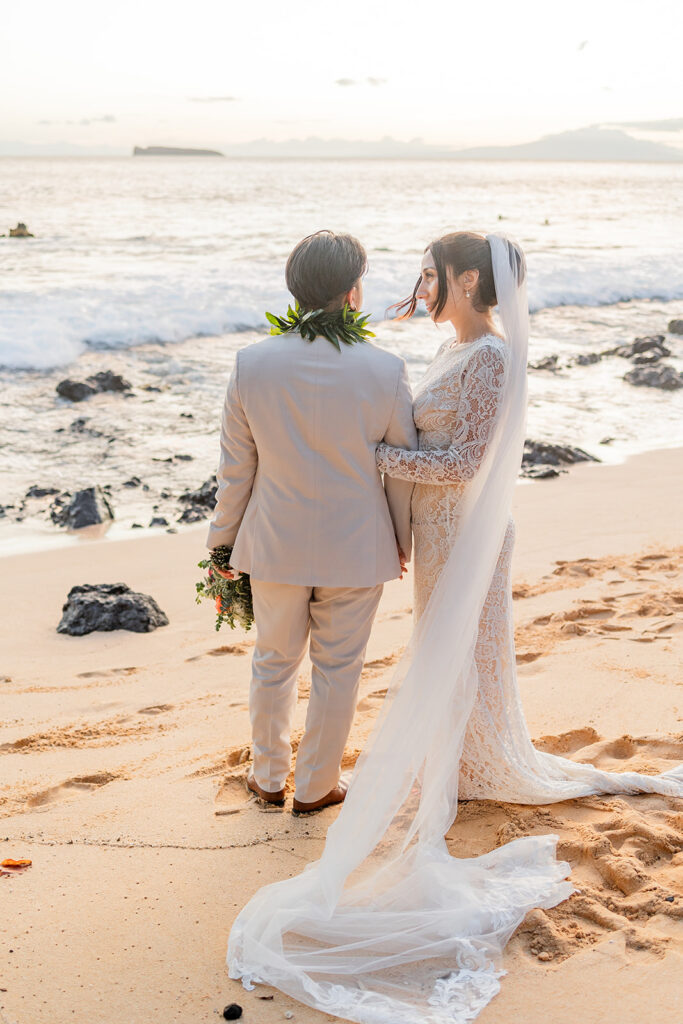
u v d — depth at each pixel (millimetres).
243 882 2881
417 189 83250
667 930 2498
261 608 3221
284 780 3385
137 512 8250
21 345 14055
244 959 2469
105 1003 2322
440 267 3035
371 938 2586
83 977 2424
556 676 4391
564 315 20500
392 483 3203
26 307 15695
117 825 3248
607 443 10555
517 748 3260
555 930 2541
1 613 5934
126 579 6598
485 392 2949
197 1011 2303
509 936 2559
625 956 2398
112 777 3693
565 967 2381
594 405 12555
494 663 3188
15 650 5363
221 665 5086
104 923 2666
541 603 5543
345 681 3189
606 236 37438
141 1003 2328
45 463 9664
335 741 3225
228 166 187875
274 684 3260
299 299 2980
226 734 4109
